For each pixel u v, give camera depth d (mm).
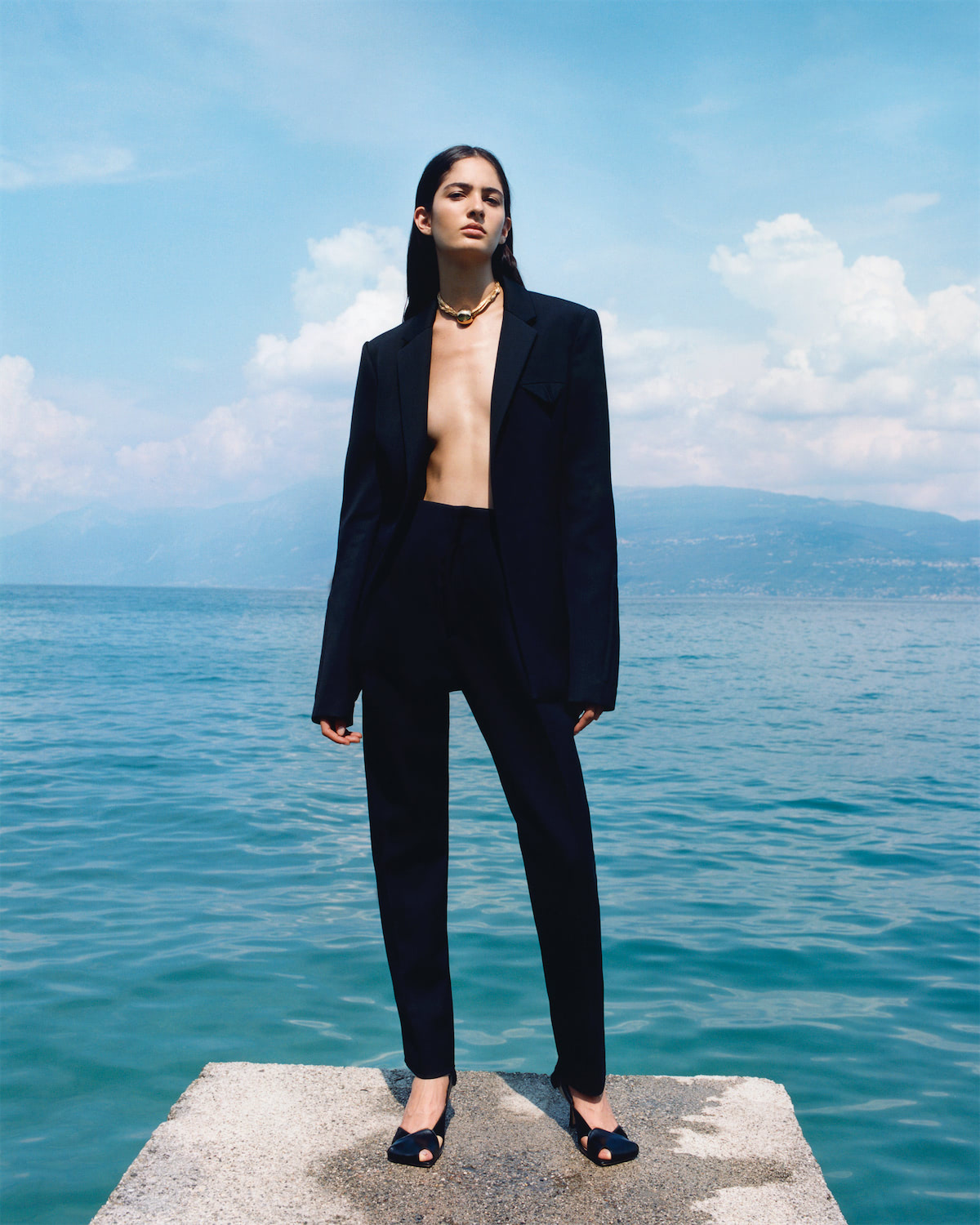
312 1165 1704
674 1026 3951
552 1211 1563
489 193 1759
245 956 4633
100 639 39469
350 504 1867
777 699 19766
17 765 10414
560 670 1722
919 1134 3186
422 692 1750
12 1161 2955
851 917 5441
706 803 8906
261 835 7219
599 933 1720
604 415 1794
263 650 33969
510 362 1715
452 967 4457
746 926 5250
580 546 1747
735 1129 1841
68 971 4445
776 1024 3982
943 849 7152
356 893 5703
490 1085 2033
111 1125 3154
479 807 8156
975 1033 3938
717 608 140875
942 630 63594
